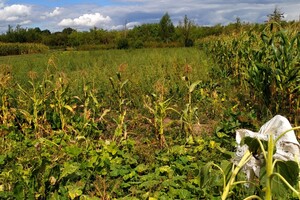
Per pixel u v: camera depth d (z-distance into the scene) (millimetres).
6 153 4969
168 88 9000
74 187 3721
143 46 45719
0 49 42719
